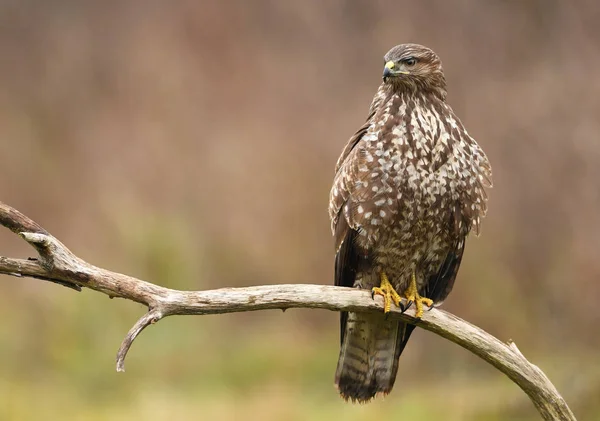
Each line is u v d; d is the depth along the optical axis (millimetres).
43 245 6434
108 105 24438
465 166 8070
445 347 15094
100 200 20984
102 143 23188
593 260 16266
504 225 16734
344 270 8375
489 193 17188
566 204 16891
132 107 23719
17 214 6484
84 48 26125
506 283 15961
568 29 19000
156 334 15430
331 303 7340
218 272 18016
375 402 12844
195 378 14578
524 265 16359
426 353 15078
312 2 22969
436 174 7973
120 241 18531
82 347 15250
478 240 16125
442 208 8062
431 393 13516
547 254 16453
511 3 20016
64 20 27016
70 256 6555
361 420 12289
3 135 23938
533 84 18516
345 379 8562
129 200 20281
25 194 22859
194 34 24125
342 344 8555
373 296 7777
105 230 20062
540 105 18016
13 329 15664
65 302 15586
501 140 17844
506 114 18203
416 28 20781
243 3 24141
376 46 21562
